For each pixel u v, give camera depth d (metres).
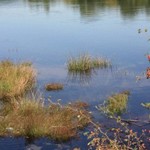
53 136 15.28
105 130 15.11
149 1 78.44
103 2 80.44
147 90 22.02
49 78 25.48
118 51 33.94
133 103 19.50
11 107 18.12
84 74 26.53
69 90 22.59
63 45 37.75
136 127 15.20
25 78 23.20
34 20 58.75
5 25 54.56
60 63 29.81
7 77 22.31
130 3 76.56
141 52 33.09
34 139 15.13
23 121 16.17
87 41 39.69
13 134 15.47
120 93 21.27
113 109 18.05
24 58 31.73
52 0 93.62
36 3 86.81
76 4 80.50
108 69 27.58
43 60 31.02
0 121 16.25
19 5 82.56
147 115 17.27
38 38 42.53
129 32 44.41
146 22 51.03
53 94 21.70
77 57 29.34
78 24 52.84
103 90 22.47
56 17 61.41
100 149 10.10
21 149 14.27
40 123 15.88
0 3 89.12
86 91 22.34
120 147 10.80
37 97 20.83
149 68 10.41
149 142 13.46
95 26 50.28
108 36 42.41
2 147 14.42
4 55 33.25
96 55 32.28
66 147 14.39
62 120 16.34
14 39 42.28
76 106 18.95
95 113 17.78
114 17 57.84
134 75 25.55
